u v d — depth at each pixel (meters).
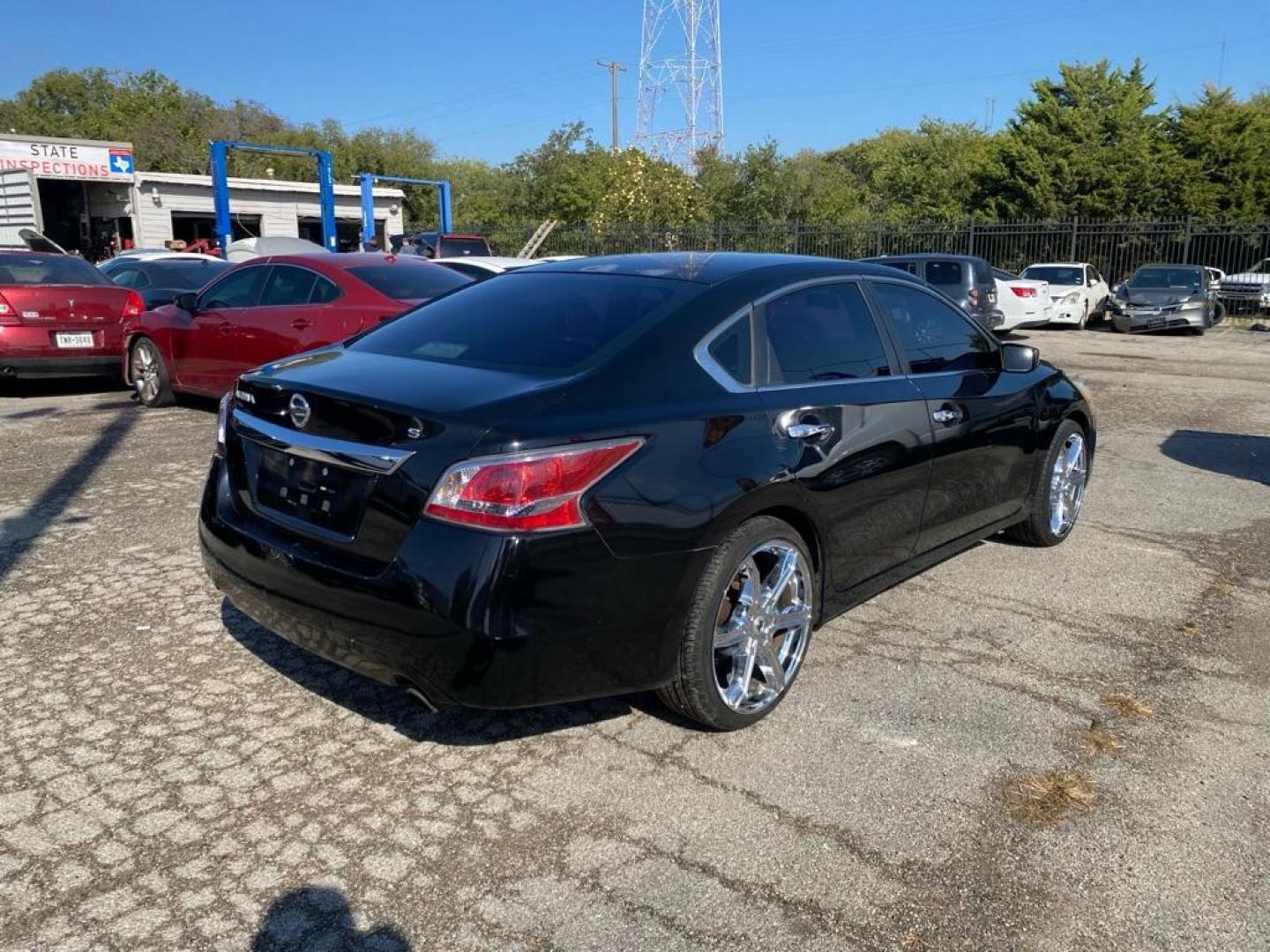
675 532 2.99
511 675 2.77
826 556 3.63
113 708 3.52
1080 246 27.03
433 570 2.75
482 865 2.71
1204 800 3.04
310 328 7.64
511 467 2.74
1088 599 4.65
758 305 3.62
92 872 2.65
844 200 36.75
